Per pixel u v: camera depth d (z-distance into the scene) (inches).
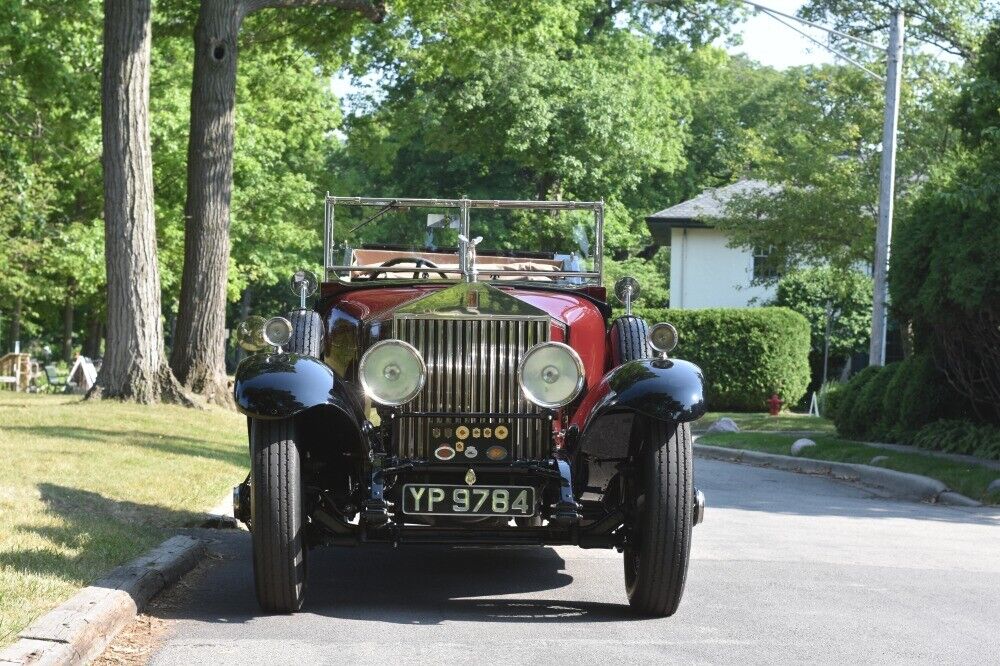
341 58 1014.4
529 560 300.7
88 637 186.1
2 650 169.6
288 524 218.5
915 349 725.9
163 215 1338.6
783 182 1111.0
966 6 1039.0
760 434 885.2
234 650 197.6
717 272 1616.6
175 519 314.5
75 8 830.5
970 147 663.8
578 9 1364.4
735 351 1318.9
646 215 1796.3
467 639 210.1
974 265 571.5
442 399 231.5
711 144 2182.6
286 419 222.5
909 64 1042.1
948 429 673.0
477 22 925.8
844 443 723.4
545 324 232.2
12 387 1330.0
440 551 313.0
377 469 226.2
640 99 1594.5
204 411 643.5
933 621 234.4
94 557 244.4
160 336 656.4
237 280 1571.1
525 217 339.3
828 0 1083.9
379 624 221.0
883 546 343.9
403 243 332.8
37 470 356.2
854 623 230.8
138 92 640.4
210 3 706.2
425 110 1492.4
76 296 1528.1
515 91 1465.3
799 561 306.2
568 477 225.9
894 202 1024.9
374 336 248.4
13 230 1277.1
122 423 534.0
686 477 224.8
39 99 932.6
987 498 492.4
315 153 1647.4
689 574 282.5
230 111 714.8
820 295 1464.1
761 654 203.9
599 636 215.0
